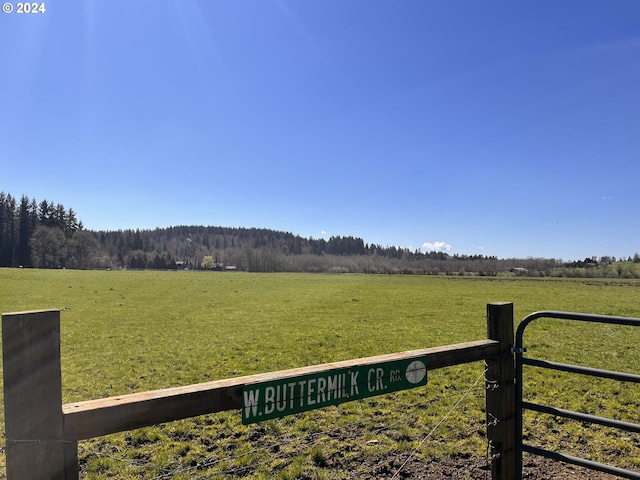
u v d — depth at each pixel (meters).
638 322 2.69
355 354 11.33
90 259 107.62
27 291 31.09
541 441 5.16
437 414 6.14
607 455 4.78
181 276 61.16
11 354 1.63
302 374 2.31
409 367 2.74
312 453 4.79
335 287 43.25
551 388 7.55
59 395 1.71
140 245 144.38
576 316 2.97
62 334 14.23
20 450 1.64
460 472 4.35
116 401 1.83
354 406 6.48
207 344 12.51
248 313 20.62
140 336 13.91
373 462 4.60
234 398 2.11
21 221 104.00
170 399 1.95
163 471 4.48
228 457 4.79
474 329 16.09
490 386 3.19
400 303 26.34
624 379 2.74
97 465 4.59
